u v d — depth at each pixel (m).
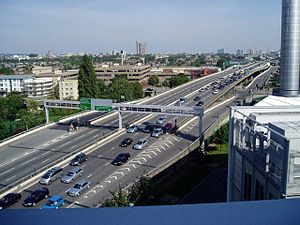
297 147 9.16
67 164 28.39
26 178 24.86
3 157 31.48
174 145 33.22
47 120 44.19
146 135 37.34
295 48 23.86
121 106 37.94
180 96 63.03
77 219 1.96
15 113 62.62
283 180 9.09
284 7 24.00
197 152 31.56
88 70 60.91
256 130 11.65
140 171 26.22
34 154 32.16
